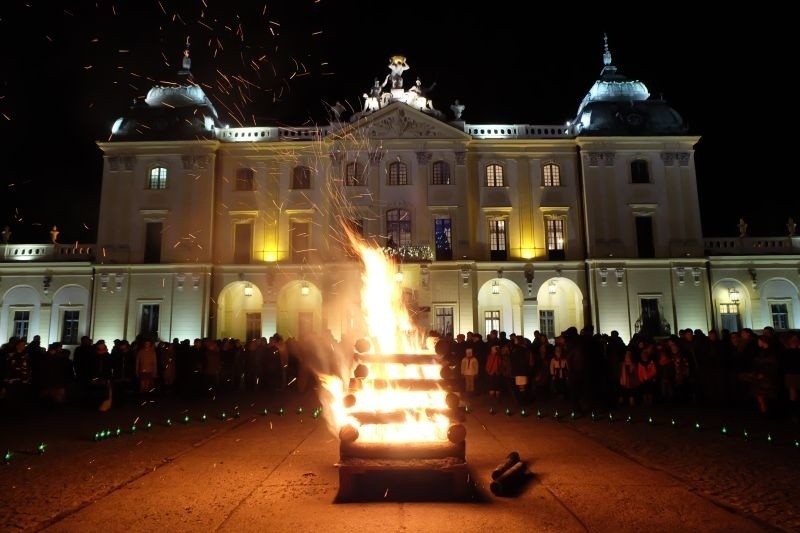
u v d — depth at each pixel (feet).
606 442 39.24
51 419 51.90
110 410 58.03
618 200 122.11
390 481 28.04
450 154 122.72
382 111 122.93
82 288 121.49
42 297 120.98
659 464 32.30
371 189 121.19
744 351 56.95
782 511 23.59
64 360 59.88
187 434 43.32
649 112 127.24
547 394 69.10
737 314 123.13
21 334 120.67
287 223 121.70
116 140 122.93
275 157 123.75
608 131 124.57
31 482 29.07
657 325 118.11
